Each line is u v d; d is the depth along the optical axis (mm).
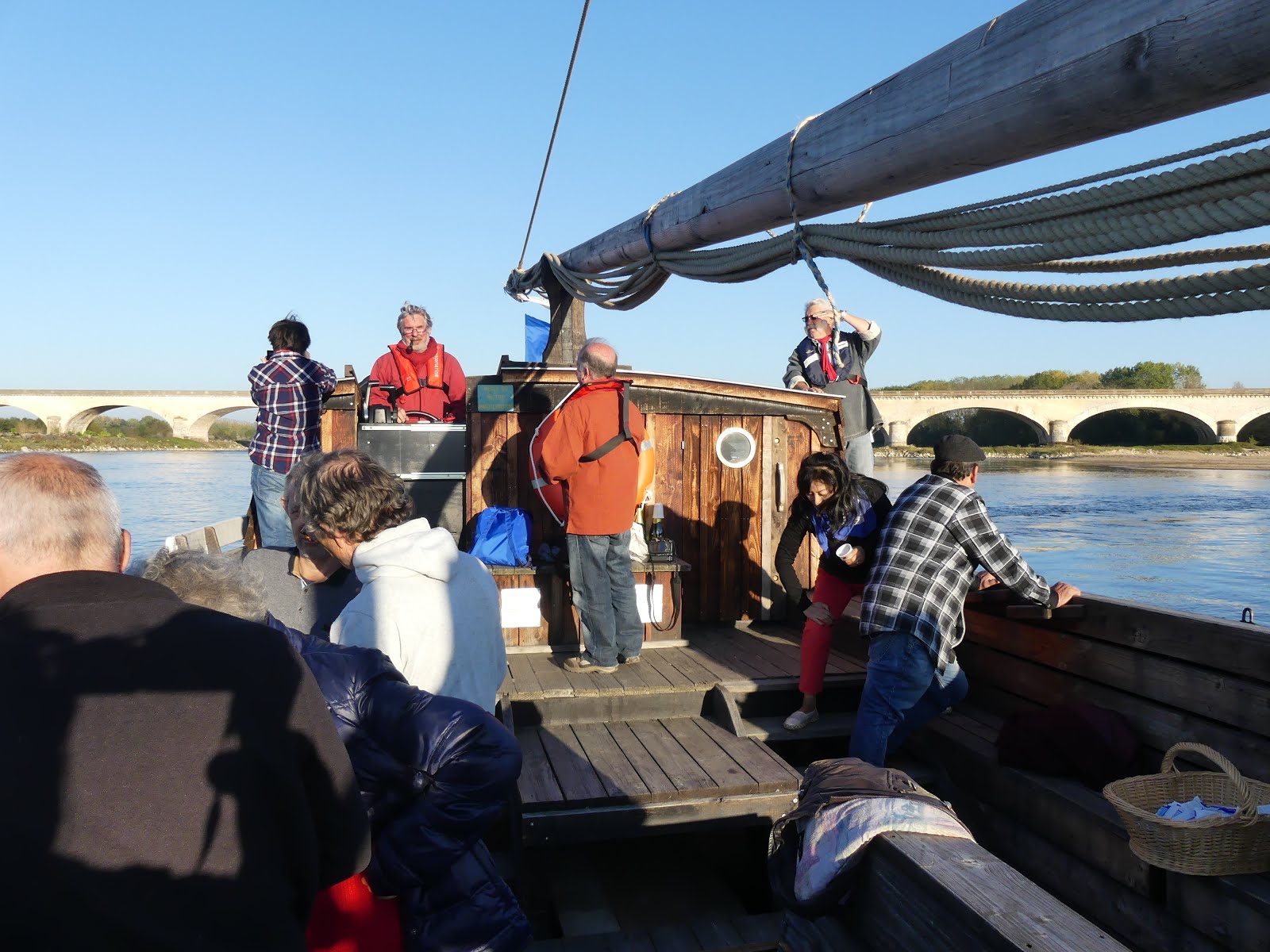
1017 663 4297
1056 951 1683
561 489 4910
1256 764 3107
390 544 2461
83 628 1319
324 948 1765
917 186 2492
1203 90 1669
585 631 4707
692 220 3803
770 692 4594
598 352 4500
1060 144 2012
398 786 1771
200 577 1809
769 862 2645
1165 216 1854
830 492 4266
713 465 5770
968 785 4000
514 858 3709
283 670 1396
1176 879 2910
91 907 1194
